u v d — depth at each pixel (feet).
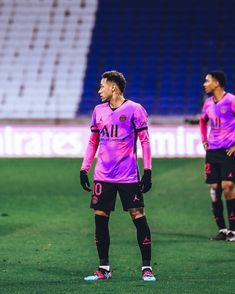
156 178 223.30
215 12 396.98
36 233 137.39
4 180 225.35
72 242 126.62
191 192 196.24
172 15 399.24
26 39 392.47
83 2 406.82
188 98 357.41
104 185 92.38
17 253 115.14
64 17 401.29
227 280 91.86
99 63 379.96
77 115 354.33
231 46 382.42
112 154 91.86
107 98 92.22
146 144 91.86
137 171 92.38
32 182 220.84
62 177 230.68
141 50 385.50
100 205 92.68
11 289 85.25
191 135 273.95
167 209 170.40
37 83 371.15
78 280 92.12
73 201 184.24
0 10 404.77
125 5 404.98
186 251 118.01
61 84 369.91
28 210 170.09
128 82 368.27
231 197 131.23
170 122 329.72
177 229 143.74
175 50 383.65
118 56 383.65
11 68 379.14
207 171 132.87
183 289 84.84
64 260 108.68
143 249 92.32
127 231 140.36
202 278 93.91
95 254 114.32
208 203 178.70
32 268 101.71
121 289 84.84
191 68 374.22
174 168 242.99
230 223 130.72
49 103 359.87
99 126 92.63
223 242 128.26
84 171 94.02
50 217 159.22
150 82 368.07
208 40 386.11
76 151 281.33
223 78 131.13
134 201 91.81
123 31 394.73
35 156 281.13
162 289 84.84
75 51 386.11
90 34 393.91
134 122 91.66
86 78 372.79
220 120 131.44
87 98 361.30
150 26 395.75
